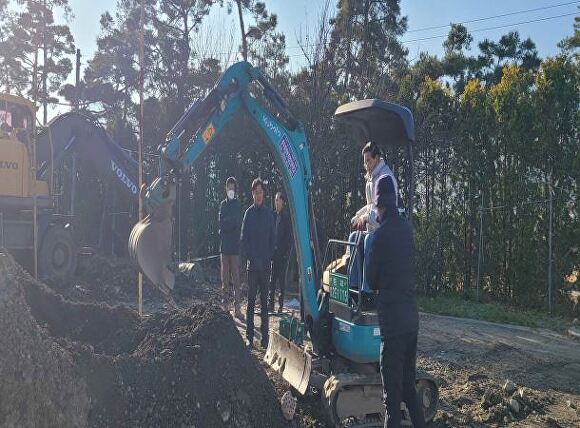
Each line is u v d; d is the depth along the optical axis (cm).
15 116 1075
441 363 720
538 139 1148
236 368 440
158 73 2222
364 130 573
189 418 392
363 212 515
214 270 1588
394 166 1175
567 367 722
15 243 1072
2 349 318
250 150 1595
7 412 307
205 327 446
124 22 2323
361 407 477
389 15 1942
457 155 1275
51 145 1155
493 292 1220
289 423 453
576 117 1123
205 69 1981
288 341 555
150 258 457
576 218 1093
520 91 1198
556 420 534
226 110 533
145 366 392
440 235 1284
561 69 1140
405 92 1394
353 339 483
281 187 1570
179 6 2212
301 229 555
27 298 522
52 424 324
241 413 421
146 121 2012
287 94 1505
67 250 1180
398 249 425
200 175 1712
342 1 1636
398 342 418
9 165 1041
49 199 1145
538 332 930
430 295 1284
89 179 2058
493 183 1222
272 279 952
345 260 527
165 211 472
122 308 537
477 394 598
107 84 2486
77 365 358
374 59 1578
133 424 365
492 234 1213
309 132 1404
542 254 1135
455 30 2608
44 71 2845
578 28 2366
